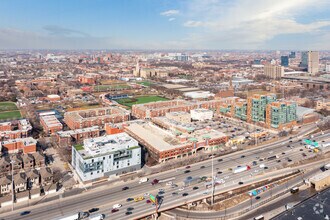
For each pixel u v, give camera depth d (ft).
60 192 610.65
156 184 635.66
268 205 558.15
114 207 536.83
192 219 514.27
